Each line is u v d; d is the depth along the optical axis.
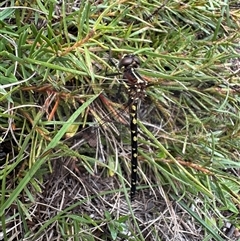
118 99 0.19
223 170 0.22
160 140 0.20
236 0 0.23
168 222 0.20
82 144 0.18
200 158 0.20
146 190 0.20
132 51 0.18
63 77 0.17
